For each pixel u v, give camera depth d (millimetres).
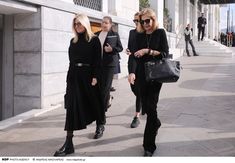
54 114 7559
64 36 8859
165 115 7008
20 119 7016
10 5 7160
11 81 8406
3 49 8453
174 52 18609
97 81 5137
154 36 4742
